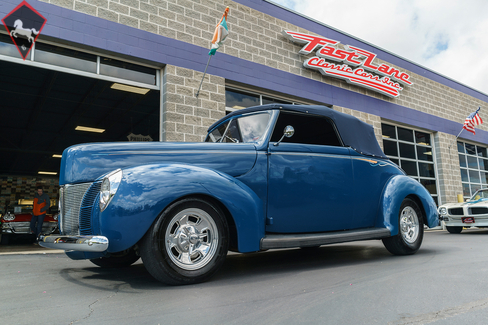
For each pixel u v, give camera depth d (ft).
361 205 12.00
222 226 8.45
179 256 8.01
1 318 5.64
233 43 25.48
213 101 23.61
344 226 11.58
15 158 45.42
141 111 23.62
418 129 40.83
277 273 9.62
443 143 42.57
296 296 6.86
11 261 13.42
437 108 42.93
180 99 22.18
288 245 9.43
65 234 8.88
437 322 5.12
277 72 27.73
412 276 8.57
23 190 54.49
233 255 14.65
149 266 7.63
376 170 12.75
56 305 6.44
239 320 5.40
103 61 20.68
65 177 8.96
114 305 6.38
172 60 22.24
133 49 20.85
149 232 7.61
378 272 9.30
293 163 10.59
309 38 29.43
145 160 9.02
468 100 48.26
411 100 39.58
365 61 33.91
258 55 26.81
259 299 6.66
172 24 22.59
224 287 7.78
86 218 8.13
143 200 7.52
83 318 5.59
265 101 27.76
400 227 12.73
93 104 24.71
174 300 6.66
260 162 10.05
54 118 29.07
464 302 6.14
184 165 8.51
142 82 21.85
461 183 43.68
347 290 7.26
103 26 19.98
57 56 19.22
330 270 9.93
